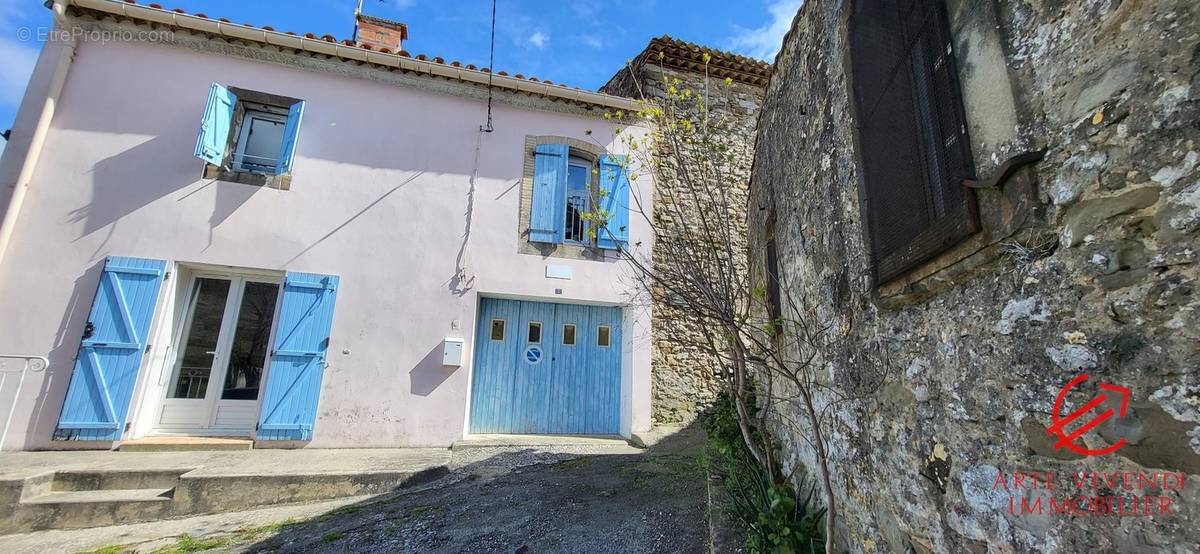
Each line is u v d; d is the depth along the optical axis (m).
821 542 2.75
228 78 6.43
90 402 5.30
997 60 1.55
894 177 2.11
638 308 7.13
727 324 3.42
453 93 7.26
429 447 6.15
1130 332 1.14
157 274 5.72
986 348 1.56
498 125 7.35
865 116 2.42
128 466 4.75
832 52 2.90
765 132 4.47
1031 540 1.37
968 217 1.58
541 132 7.49
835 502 2.65
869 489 2.30
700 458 4.95
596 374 7.26
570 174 7.67
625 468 5.26
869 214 2.32
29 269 5.45
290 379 5.91
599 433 7.09
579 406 7.11
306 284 6.16
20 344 5.31
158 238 5.85
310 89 6.73
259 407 5.79
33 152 5.61
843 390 2.60
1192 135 1.03
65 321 5.45
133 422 5.46
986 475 1.55
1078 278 1.26
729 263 3.70
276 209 6.28
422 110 7.11
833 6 2.90
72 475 4.50
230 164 6.38
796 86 3.54
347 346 6.19
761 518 2.95
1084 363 1.24
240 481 4.57
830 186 2.85
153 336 5.65
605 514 3.95
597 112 7.73
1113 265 1.17
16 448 5.12
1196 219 1.02
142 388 5.55
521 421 6.89
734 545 3.01
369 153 6.77
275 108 6.69
